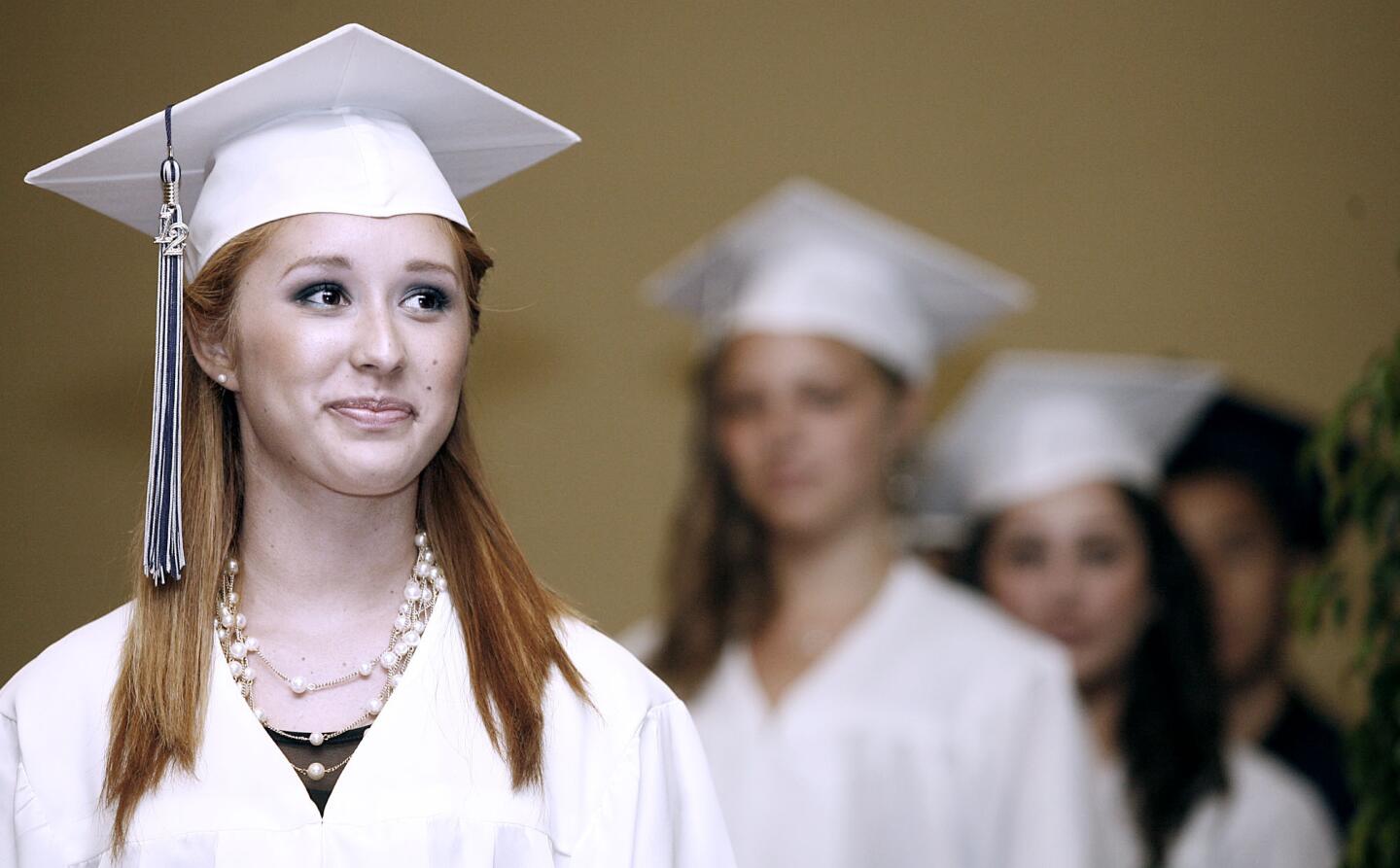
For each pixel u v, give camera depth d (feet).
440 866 12.26
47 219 32.17
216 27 32.55
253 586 13.16
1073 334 33.47
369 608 13.15
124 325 31.99
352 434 12.27
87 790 12.69
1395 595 25.48
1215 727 32.73
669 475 32.55
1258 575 33.12
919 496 32.96
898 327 33.04
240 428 13.42
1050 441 33.06
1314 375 33.68
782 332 32.68
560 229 32.83
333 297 12.55
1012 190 33.68
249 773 12.39
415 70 13.44
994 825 32.22
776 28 33.71
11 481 31.60
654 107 33.32
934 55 33.88
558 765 13.00
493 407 32.30
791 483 32.50
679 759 13.85
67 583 31.37
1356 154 34.27
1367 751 24.44
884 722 32.19
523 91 33.19
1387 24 34.68
